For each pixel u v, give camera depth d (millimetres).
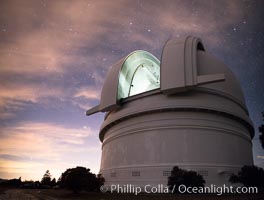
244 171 23656
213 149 25656
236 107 29828
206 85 27812
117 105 31188
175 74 26641
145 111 27578
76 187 25750
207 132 26078
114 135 31484
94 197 21359
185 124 26047
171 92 26953
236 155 27141
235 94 30562
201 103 26328
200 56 30031
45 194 28094
